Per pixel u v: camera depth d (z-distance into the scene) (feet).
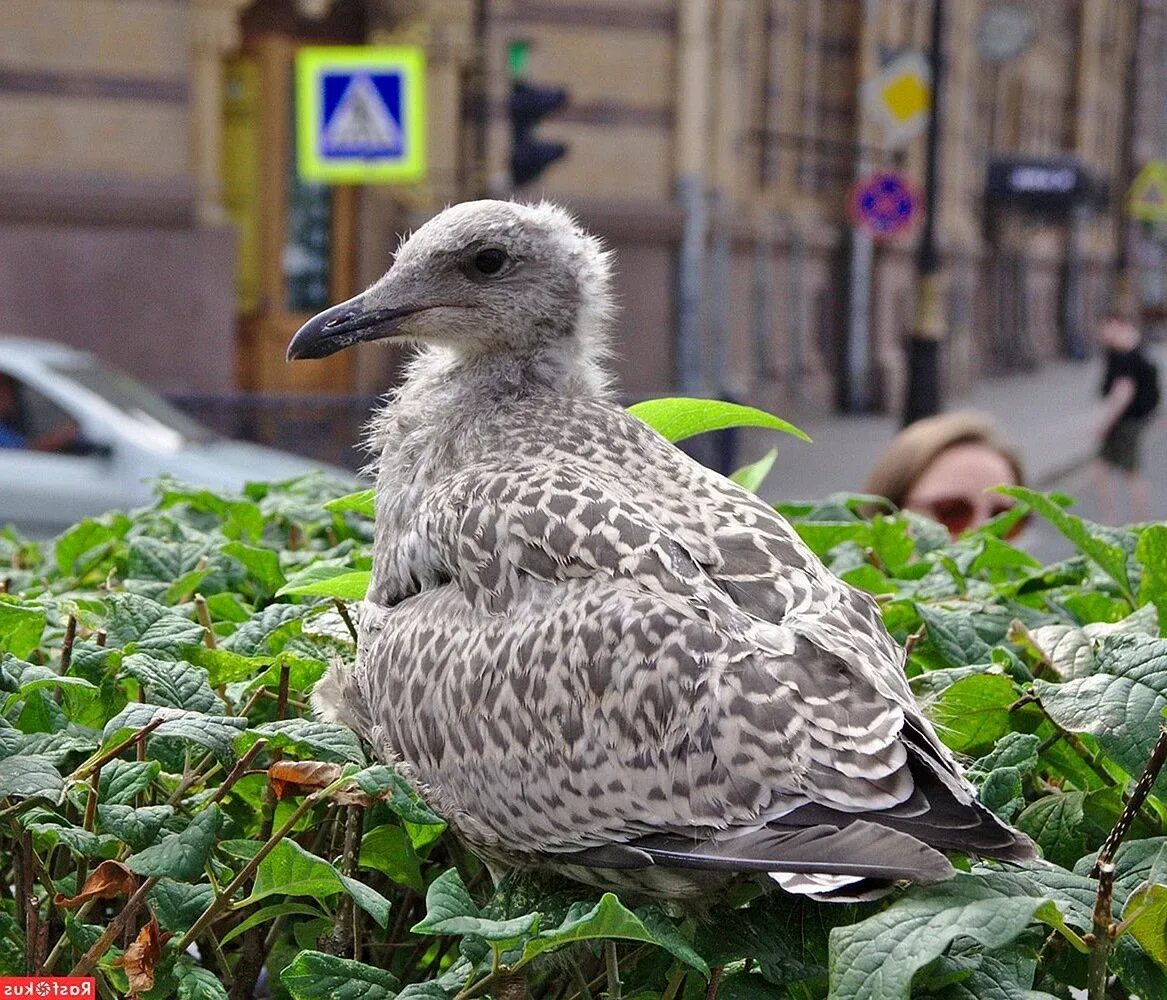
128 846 7.63
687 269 72.49
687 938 7.57
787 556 8.05
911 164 99.60
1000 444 20.68
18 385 37.91
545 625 7.63
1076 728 7.80
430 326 10.06
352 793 7.37
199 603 9.97
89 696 8.68
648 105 71.56
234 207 61.82
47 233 56.08
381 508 9.34
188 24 57.57
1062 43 146.92
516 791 7.55
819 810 6.91
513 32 67.00
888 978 6.47
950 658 9.26
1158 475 77.82
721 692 7.14
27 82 55.47
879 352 93.91
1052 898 7.02
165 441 37.81
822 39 91.50
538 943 6.86
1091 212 151.94
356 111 49.67
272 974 8.99
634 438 8.98
